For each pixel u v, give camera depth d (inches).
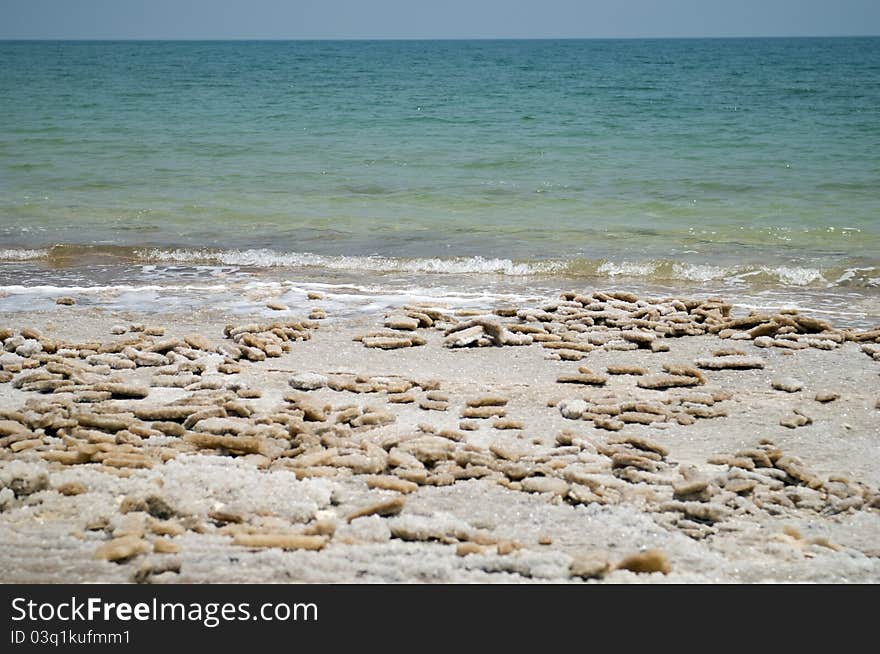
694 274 523.8
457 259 546.9
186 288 489.4
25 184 780.0
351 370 350.9
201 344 366.6
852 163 876.0
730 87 1838.1
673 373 343.6
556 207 698.2
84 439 264.1
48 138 1054.4
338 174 839.7
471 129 1157.1
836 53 4549.7
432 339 391.5
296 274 526.9
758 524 224.2
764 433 288.2
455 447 263.7
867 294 484.4
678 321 411.5
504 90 1802.4
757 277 517.0
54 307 449.1
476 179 816.9
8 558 190.5
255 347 369.1
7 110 1355.8
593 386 333.4
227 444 259.3
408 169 866.8
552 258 552.4
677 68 2785.4
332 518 217.3
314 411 289.9
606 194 743.7
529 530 215.2
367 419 286.8
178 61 3708.2
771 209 682.2
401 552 199.5
